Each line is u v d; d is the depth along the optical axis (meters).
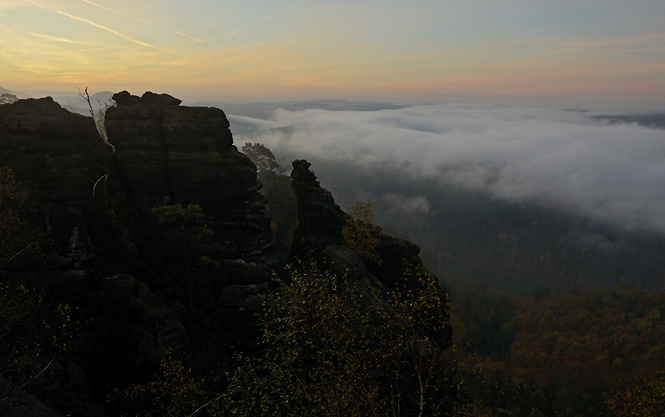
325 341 18.72
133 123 42.34
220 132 42.75
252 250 41.78
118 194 41.03
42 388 23.95
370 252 50.16
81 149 38.06
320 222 52.28
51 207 34.09
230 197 42.22
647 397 33.03
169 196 42.66
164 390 27.66
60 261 32.50
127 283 33.88
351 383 17.56
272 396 18.88
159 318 32.34
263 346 38.06
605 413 98.00
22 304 27.12
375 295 41.25
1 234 29.28
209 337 36.88
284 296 19.75
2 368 22.20
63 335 25.59
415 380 20.42
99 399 29.42
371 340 19.36
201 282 38.69
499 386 111.62
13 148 34.81
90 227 36.88
